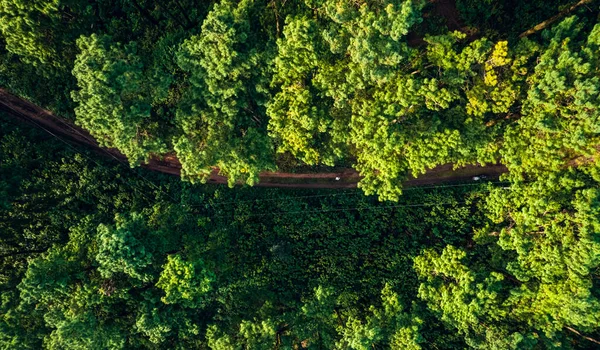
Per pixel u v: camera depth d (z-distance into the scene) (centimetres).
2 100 4159
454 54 2945
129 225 3353
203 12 3862
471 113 3173
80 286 3397
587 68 2617
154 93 3253
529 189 3108
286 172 4306
